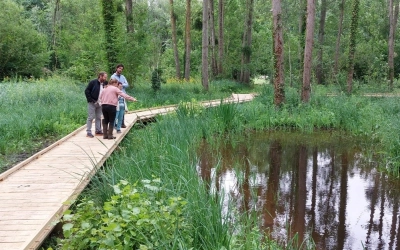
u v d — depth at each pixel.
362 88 25.20
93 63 23.05
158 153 7.70
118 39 21.47
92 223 4.53
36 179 6.66
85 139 10.23
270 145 12.27
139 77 24.30
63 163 7.75
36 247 4.25
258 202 7.12
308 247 5.40
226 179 8.48
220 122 14.12
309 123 15.24
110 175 6.15
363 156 10.88
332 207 7.00
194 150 10.38
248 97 23.84
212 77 34.31
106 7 21.31
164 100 20.17
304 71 17.62
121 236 4.30
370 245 5.59
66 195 5.82
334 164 10.02
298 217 6.51
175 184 6.09
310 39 17.34
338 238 5.79
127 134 11.57
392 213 6.78
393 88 26.34
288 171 9.31
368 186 8.23
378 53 33.88
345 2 33.16
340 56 34.44
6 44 27.38
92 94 10.34
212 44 35.41
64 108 14.53
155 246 4.20
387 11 36.06
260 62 35.03
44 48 29.86
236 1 38.00
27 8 48.31
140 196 4.84
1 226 4.70
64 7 38.19
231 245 4.71
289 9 25.22
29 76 28.81
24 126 11.78
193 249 4.41
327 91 23.69
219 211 5.07
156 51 43.12
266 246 5.24
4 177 6.71
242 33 38.00
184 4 39.25
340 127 15.47
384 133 11.43
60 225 5.12
